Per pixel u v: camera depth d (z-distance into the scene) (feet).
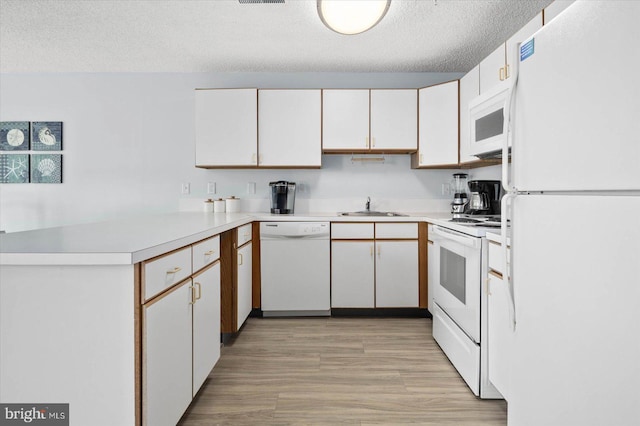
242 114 9.91
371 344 7.70
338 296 9.41
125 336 3.38
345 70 10.69
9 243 3.75
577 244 2.85
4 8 7.31
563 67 2.97
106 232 4.76
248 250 8.89
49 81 10.91
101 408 3.39
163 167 11.07
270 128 9.93
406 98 9.92
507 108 3.79
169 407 4.07
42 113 10.96
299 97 9.93
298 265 9.37
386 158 11.03
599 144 2.60
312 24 7.92
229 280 7.81
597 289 2.66
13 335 3.37
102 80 10.94
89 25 8.00
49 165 11.00
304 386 5.92
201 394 5.65
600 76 2.58
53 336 3.37
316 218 9.31
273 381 6.08
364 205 11.03
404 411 5.24
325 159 11.04
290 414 5.14
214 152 9.96
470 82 8.63
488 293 5.55
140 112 10.99
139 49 9.27
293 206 10.50
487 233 5.51
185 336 4.57
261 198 11.07
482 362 5.57
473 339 5.74
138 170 11.07
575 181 2.85
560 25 3.01
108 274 3.37
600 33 2.57
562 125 2.99
